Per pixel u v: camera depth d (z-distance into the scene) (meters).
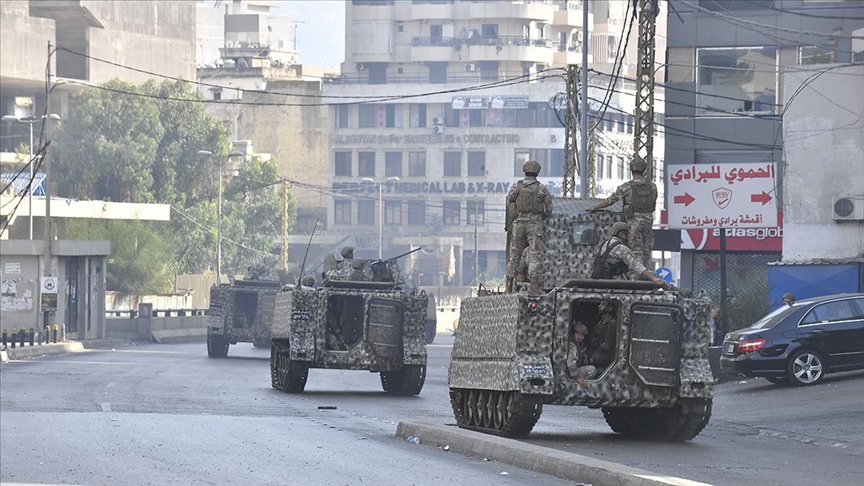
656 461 36.53
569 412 59.69
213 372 91.44
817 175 97.94
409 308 72.50
